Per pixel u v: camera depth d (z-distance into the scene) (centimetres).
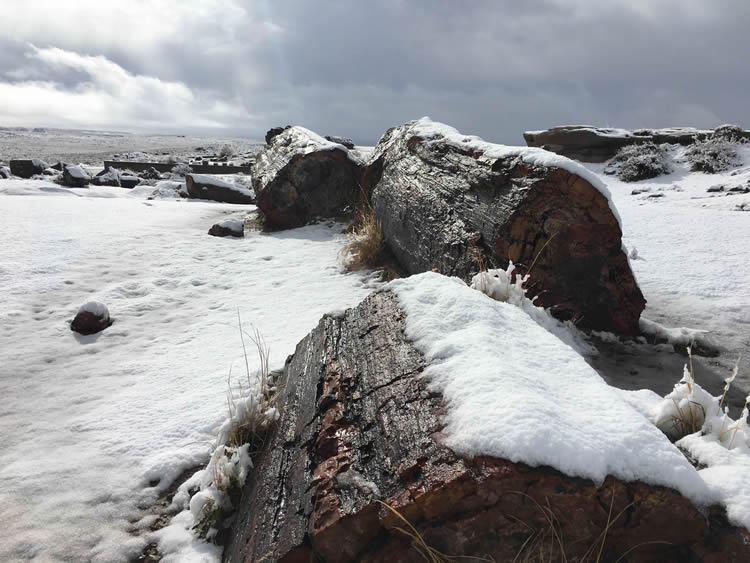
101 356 454
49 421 347
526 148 446
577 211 409
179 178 2525
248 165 2942
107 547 235
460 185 504
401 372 229
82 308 512
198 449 300
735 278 568
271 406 286
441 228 499
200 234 911
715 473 187
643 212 987
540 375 212
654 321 466
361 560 170
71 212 1071
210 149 6209
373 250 680
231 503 246
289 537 185
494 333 242
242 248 812
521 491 161
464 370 207
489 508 162
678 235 771
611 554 169
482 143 525
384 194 707
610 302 432
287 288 614
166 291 621
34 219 968
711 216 914
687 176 1603
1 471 291
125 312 553
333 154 918
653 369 379
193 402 352
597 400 197
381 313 289
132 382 400
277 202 934
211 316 539
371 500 173
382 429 203
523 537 164
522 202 407
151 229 934
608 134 2028
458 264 453
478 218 452
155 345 473
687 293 533
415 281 311
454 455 170
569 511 163
